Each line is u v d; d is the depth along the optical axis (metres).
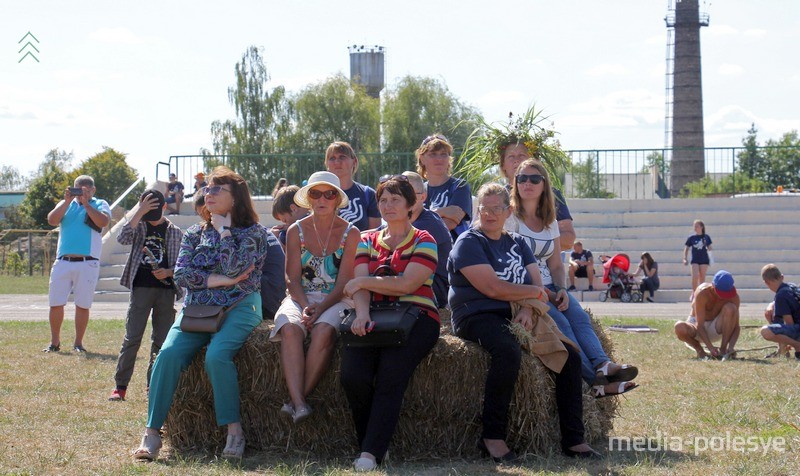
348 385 5.33
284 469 5.04
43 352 10.31
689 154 36.28
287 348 5.49
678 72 53.47
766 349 10.77
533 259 5.75
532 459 5.34
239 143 50.59
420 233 5.52
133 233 7.44
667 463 5.16
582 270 21.66
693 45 53.12
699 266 19.67
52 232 36.16
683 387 7.86
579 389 5.46
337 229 5.82
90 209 10.59
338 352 5.55
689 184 27.86
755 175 27.41
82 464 5.12
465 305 5.54
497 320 5.44
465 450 5.48
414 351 5.29
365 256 5.58
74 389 7.77
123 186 53.50
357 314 5.29
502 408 5.32
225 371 5.46
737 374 8.68
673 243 23.48
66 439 5.77
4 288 25.77
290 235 5.88
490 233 5.66
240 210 5.79
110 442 5.76
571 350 5.48
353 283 5.40
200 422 5.71
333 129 49.00
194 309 5.57
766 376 8.54
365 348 5.37
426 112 48.22
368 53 61.16
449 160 7.35
